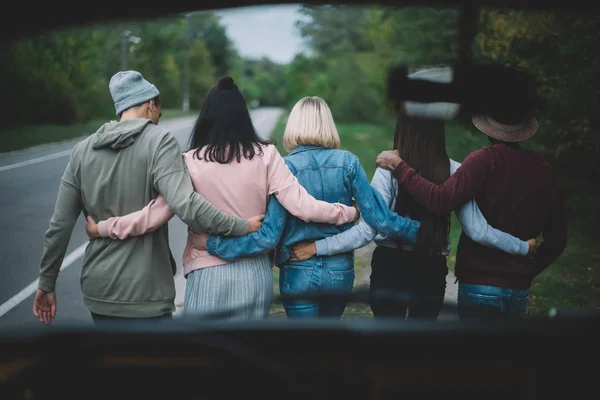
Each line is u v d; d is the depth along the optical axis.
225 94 2.36
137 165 2.28
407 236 2.61
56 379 1.17
